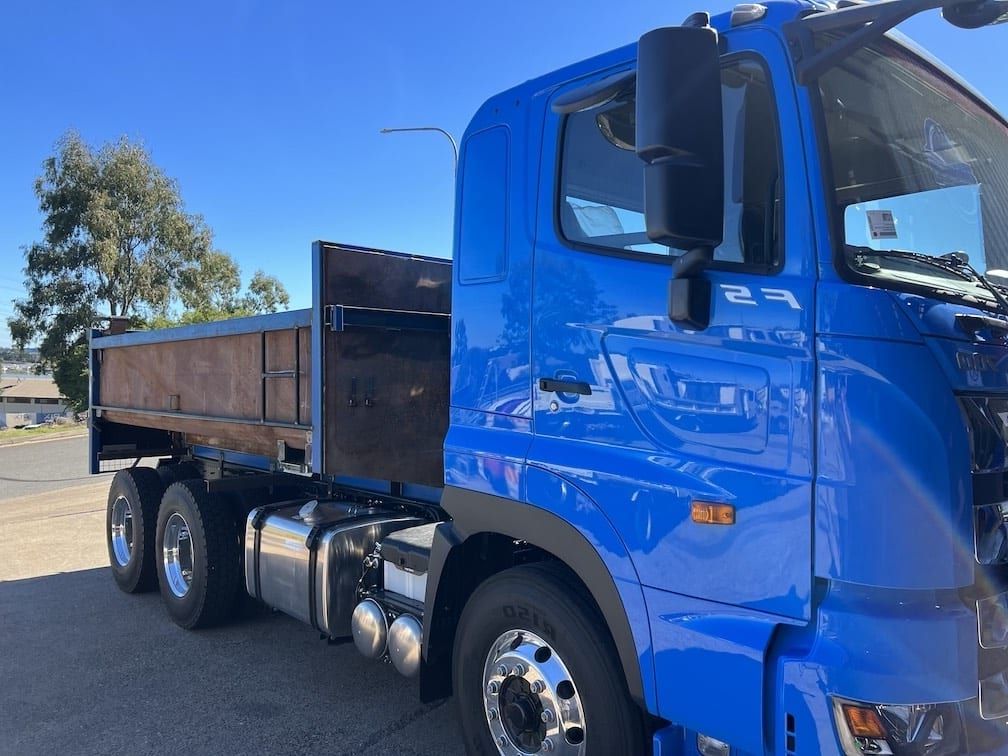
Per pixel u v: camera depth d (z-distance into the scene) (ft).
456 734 12.66
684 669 7.24
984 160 8.89
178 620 17.88
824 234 6.57
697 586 7.18
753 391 6.89
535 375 9.08
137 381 19.97
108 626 18.40
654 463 7.66
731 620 6.92
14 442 111.04
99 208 122.52
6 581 23.06
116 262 124.57
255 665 15.75
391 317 13.78
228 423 15.79
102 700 14.15
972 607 6.24
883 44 7.73
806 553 6.43
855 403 6.20
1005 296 7.80
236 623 18.47
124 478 21.34
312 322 13.07
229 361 15.94
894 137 7.58
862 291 6.35
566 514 8.49
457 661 10.12
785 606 6.55
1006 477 6.68
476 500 9.75
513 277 9.46
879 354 6.19
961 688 6.06
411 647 11.41
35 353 131.95
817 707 6.18
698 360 7.35
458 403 10.28
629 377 7.99
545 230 9.11
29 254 124.26
